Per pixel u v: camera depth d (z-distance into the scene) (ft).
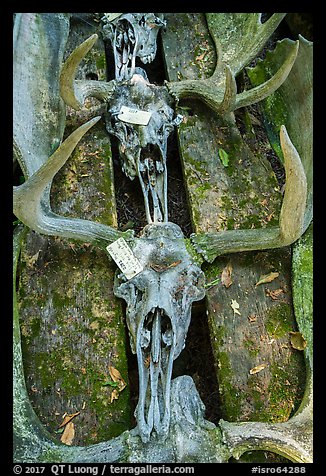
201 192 10.07
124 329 8.93
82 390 8.48
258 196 10.12
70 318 8.96
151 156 10.06
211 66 11.51
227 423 7.76
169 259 8.66
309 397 8.05
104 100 10.48
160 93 10.57
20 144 9.20
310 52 10.18
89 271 9.32
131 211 10.46
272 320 9.04
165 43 11.76
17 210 8.05
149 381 7.52
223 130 10.78
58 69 10.53
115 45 11.14
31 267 9.33
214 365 8.88
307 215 9.11
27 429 7.68
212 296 9.18
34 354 8.70
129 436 7.47
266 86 9.79
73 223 8.80
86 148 10.46
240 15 11.67
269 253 9.57
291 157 7.47
